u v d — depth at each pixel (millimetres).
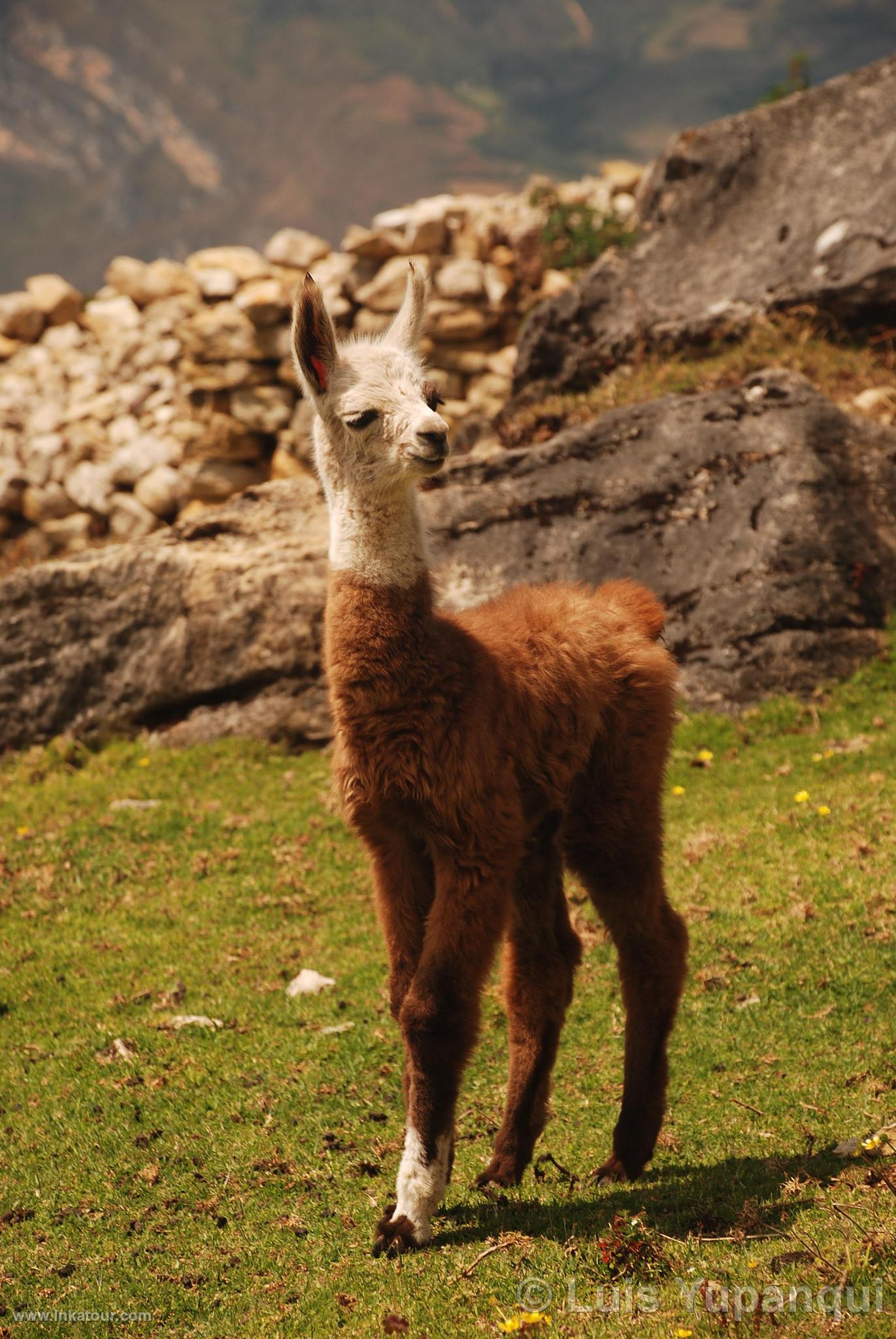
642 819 7305
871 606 14453
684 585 14781
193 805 13883
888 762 12375
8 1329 6180
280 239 25750
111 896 12070
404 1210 6359
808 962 9148
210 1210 7207
